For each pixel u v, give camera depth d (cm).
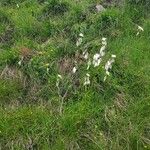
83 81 52
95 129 47
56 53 57
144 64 55
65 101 51
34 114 49
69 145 46
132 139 46
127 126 47
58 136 47
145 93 51
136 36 60
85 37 59
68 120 48
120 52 56
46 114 49
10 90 53
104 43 54
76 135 47
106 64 52
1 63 57
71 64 55
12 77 55
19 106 52
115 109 49
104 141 46
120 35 60
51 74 54
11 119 49
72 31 60
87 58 55
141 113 49
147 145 46
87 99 50
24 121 48
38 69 55
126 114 49
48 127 48
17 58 57
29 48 58
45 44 60
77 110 49
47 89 53
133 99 50
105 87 51
